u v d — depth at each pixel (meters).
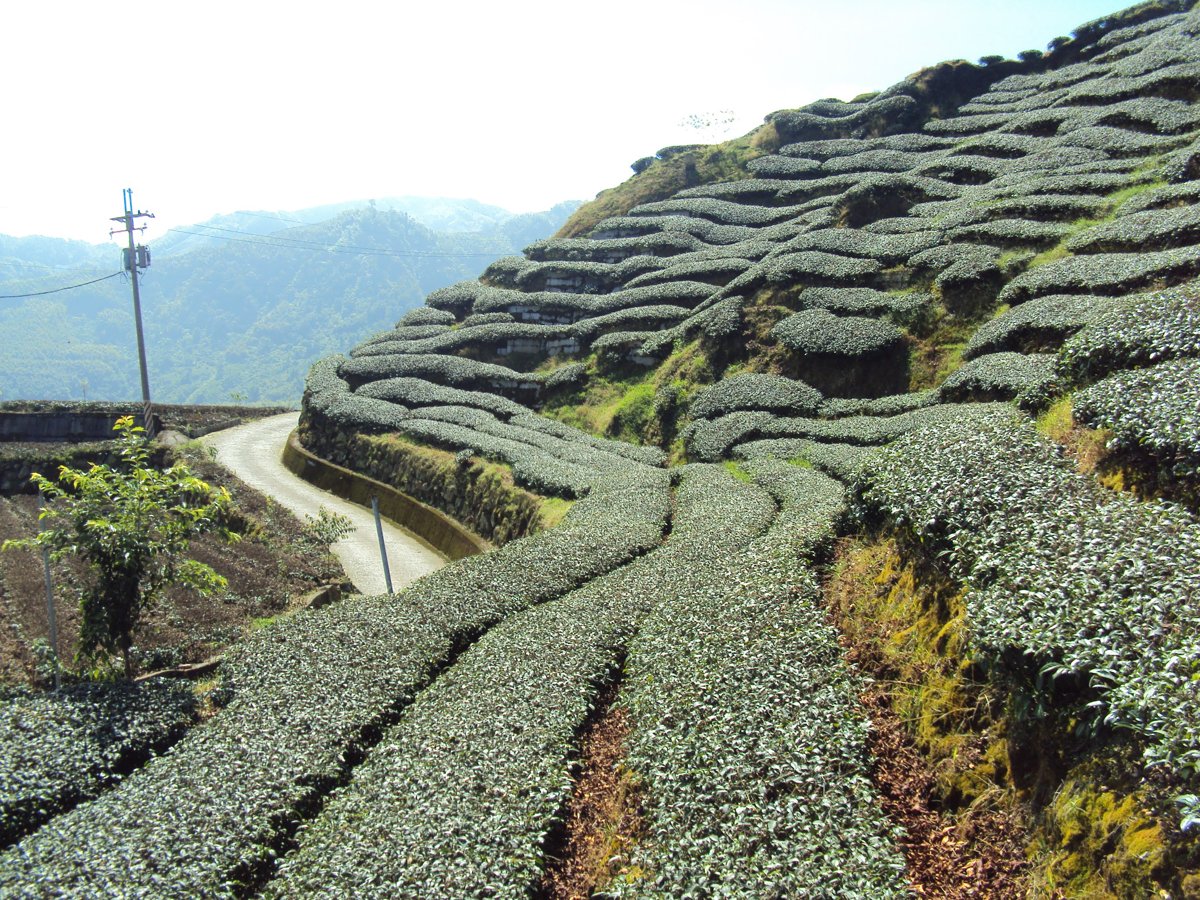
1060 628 9.69
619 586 21.83
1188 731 7.36
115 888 11.60
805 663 13.71
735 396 42.09
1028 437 16.41
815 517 21.67
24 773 15.23
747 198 73.25
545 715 15.30
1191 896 6.75
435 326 66.56
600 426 48.12
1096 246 36.56
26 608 26.80
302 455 55.47
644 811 12.17
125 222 53.31
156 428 63.16
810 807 10.21
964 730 11.07
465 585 23.38
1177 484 12.97
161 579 20.44
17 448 48.81
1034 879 8.73
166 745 17.31
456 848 11.55
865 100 86.19
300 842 12.90
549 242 76.06
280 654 19.70
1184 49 57.47
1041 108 62.78
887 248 46.62
